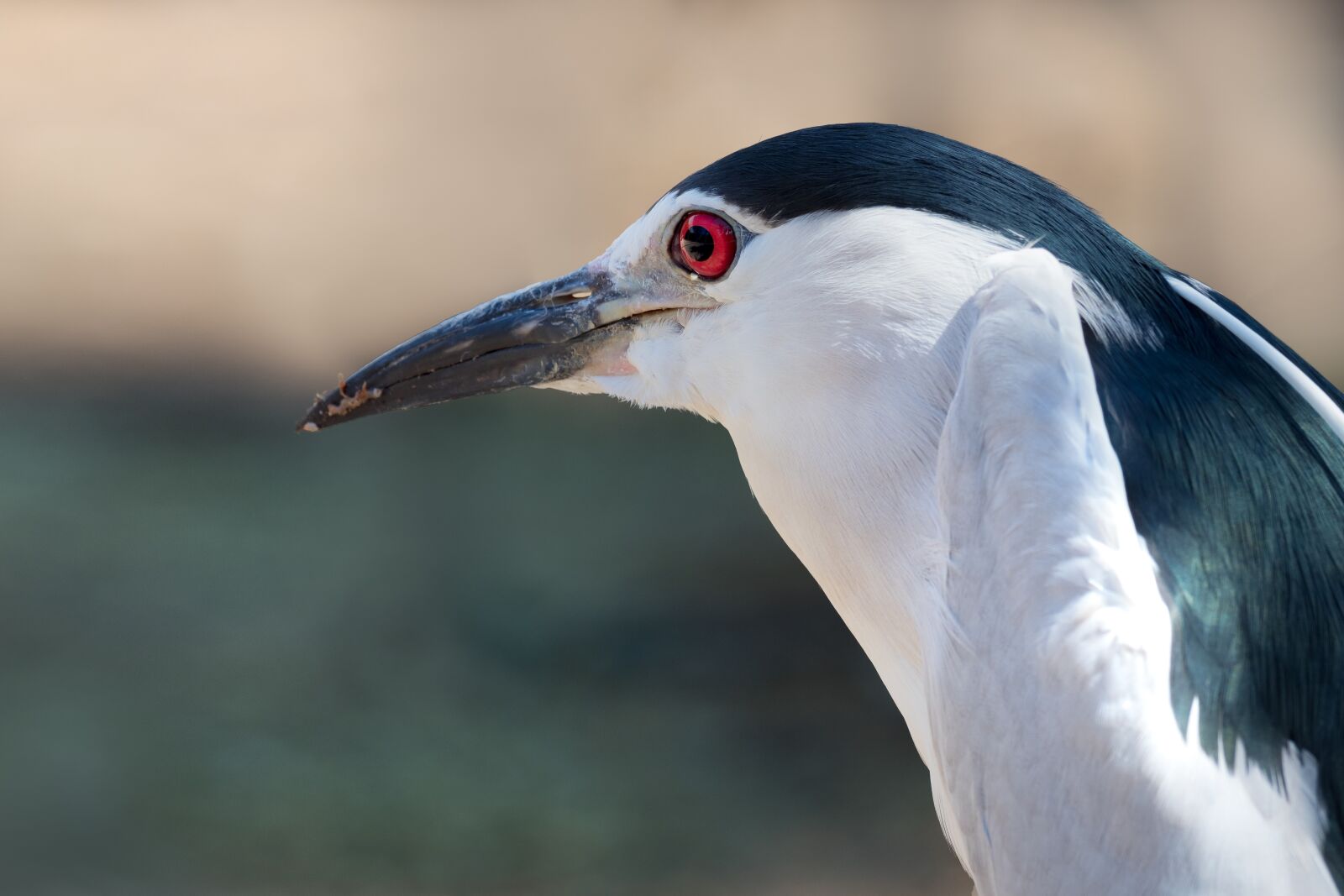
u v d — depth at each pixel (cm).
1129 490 374
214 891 921
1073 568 349
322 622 1278
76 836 971
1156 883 333
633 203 2248
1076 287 405
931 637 414
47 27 2684
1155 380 394
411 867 948
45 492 1524
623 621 1282
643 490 1574
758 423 452
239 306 2000
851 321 427
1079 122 2139
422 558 1398
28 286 2003
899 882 942
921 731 448
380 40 2597
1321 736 359
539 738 1114
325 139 2370
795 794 1043
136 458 1623
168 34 2659
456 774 1062
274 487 1582
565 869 943
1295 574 369
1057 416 364
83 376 1812
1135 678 338
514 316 512
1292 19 2269
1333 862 348
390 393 529
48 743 1063
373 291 2055
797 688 1184
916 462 423
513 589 1342
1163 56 2228
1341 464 393
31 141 2338
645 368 483
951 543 377
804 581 1347
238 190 2252
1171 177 2103
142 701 1145
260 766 1062
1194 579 363
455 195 2223
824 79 2302
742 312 453
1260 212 2039
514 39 2503
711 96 2328
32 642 1223
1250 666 357
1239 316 434
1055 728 346
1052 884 350
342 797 1020
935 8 2317
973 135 2181
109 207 2178
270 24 2722
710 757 1089
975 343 379
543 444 1727
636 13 2411
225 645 1245
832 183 435
